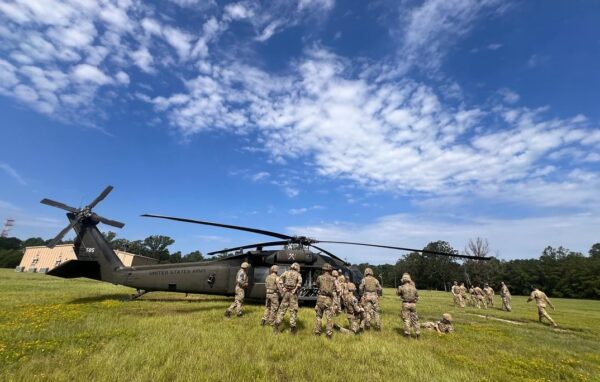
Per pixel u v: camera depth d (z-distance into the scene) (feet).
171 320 28.09
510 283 240.12
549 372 20.38
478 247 173.78
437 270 270.46
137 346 19.42
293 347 21.59
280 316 26.32
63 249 166.50
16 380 14.24
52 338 21.09
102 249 42.37
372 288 32.04
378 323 31.14
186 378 14.97
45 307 32.89
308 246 43.16
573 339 32.86
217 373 15.72
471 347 25.80
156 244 338.75
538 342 29.86
